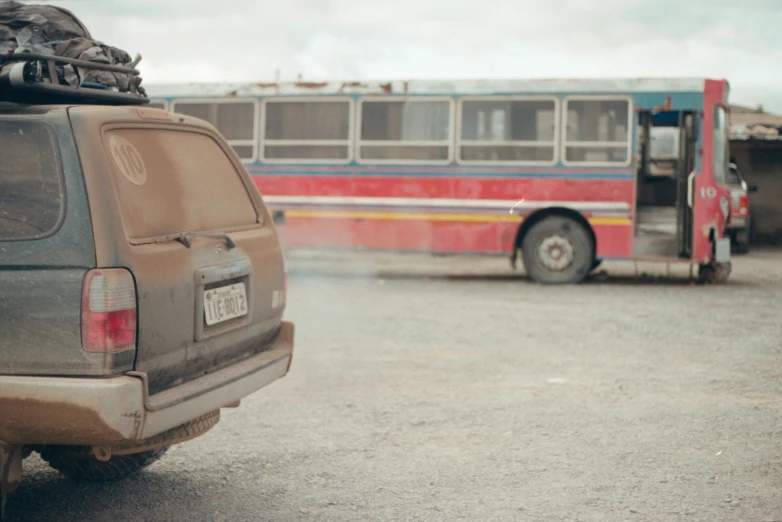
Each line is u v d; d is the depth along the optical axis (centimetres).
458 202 1500
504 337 952
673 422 613
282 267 506
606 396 689
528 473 508
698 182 1435
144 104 480
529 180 1474
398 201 1521
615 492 475
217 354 432
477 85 1491
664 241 1455
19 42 409
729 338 945
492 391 707
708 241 1443
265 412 642
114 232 364
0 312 359
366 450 553
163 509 451
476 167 1492
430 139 1509
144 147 416
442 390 710
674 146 1458
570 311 1148
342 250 1552
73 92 402
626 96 1448
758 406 657
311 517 441
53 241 360
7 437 359
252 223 498
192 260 409
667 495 470
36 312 356
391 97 1520
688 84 1435
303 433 589
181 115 464
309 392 702
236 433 589
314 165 1552
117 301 357
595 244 1476
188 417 391
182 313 398
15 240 362
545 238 1467
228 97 1584
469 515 444
